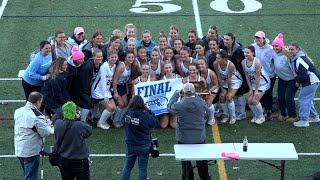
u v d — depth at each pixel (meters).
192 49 18.19
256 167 15.99
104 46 17.66
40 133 14.30
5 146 16.72
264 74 17.55
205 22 23.39
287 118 17.89
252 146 14.52
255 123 17.78
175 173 15.75
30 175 14.49
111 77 17.28
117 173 15.73
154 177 15.59
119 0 24.95
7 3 24.56
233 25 23.20
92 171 15.77
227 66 17.38
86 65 16.84
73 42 18.00
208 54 17.94
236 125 17.72
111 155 16.41
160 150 16.56
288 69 17.39
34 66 17.05
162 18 23.67
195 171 15.84
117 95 17.38
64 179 14.13
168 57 17.53
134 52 17.42
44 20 23.47
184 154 14.17
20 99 18.78
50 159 14.00
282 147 14.49
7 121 17.77
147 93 17.36
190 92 14.55
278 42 17.34
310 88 17.38
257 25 23.22
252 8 24.28
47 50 17.05
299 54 17.25
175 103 14.67
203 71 17.41
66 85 16.73
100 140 16.98
